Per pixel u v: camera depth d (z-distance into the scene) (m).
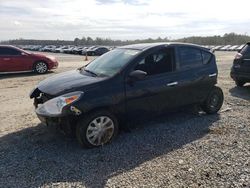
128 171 3.95
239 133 5.39
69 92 4.54
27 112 6.73
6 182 3.65
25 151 4.56
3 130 5.49
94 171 3.95
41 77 12.48
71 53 45.66
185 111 6.72
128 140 5.03
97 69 5.37
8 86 10.19
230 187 3.55
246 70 8.95
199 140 5.04
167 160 4.28
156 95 5.36
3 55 13.09
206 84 6.27
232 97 8.28
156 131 5.47
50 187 3.56
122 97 4.89
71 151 4.57
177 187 3.55
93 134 4.65
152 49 5.40
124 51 5.62
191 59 6.02
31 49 61.22
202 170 3.97
